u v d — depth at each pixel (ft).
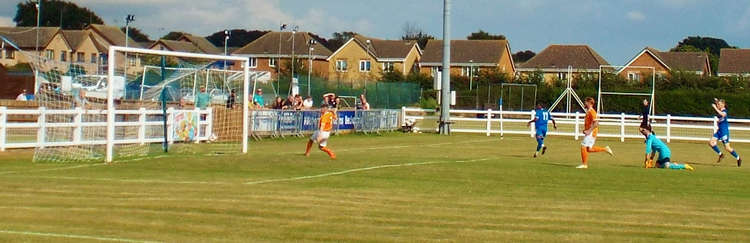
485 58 409.28
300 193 63.52
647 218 55.21
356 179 73.87
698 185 74.43
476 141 140.77
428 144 129.29
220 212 53.93
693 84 293.64
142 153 97.04
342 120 150.10
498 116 255.70
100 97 133.39
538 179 76.69
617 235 48.98
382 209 56.44
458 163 91.76
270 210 55.06
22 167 80.02
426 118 170.91
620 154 114.42
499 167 87.81
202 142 117.39
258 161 89.20
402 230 48.93
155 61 165.78
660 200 63.77
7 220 49.57
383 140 138.21
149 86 135.03
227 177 74.02
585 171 85.15
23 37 341.62
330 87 205.67
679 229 51.37
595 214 56.39
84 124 96.32
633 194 67.05
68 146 96.17
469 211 56.44
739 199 65.36
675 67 381.40
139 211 53.72
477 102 267.80
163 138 106.63
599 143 146.10
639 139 159.63
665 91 275.80
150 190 63.67
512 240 46.70
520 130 173.37
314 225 50.01
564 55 426.51
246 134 102.53
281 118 136.77
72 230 46.98
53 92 109.91
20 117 148.36
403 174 78.69
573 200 62.85
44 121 92.94
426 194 64.59
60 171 76.79
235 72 132.67
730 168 95.20
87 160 88.07
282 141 129.59
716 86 293.64
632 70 369.71
